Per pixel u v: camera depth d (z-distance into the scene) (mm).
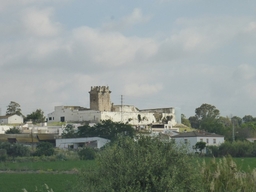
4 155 143625
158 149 43812
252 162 113688
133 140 44906
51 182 90438
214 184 44625
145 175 40656
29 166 126812
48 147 158375
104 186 40781
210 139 178875
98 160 43656
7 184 89062
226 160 48250
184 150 44438
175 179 41438
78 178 43469
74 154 156750
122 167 41812
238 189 44250
